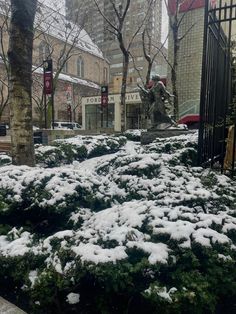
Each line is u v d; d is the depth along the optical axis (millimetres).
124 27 19125
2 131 18906
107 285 2084
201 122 4695
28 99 5035
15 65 4906
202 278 2068
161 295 1936
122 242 2271
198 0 13711
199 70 14289
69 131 11047
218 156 5648
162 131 7926
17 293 2582
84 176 3664
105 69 49188
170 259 2123
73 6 20391
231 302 2357
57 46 30453
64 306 2309
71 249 2254
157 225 2373
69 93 25562
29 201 3346
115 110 30047
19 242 2709
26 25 4910
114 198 3461
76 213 3137
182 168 4148
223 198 3029
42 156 6195
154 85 8227
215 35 4891
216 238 2223
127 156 4871
